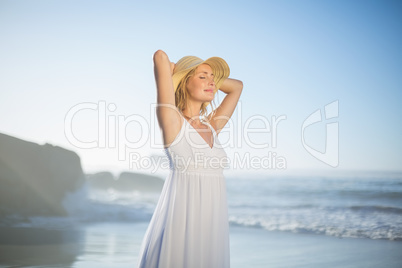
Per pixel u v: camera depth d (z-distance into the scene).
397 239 7.08
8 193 9.28
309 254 5.50
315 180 14.70
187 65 2.44
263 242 6.64
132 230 7.76
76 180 10.73
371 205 11.46
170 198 2.31
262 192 15.02
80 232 7.38
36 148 10.30
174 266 2.23
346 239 7.05
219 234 2.32
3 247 5.56
